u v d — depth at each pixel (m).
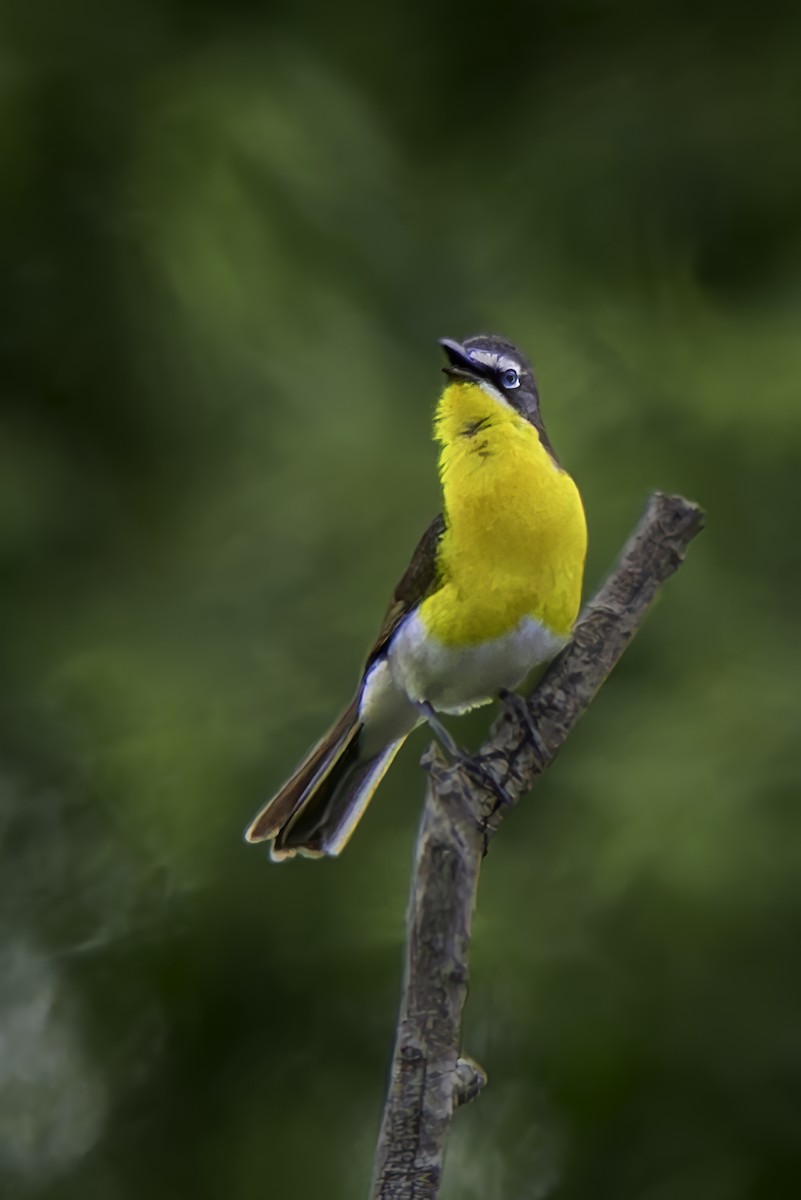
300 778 7.83
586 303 13.02
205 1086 12.07
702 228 13.77
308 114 12.99
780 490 11.69
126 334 12.22
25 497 12.20
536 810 11.29
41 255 12.38
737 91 14.03
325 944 11.13
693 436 11.66
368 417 12.06
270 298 12.10
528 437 7.43
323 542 11.69
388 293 12.80
